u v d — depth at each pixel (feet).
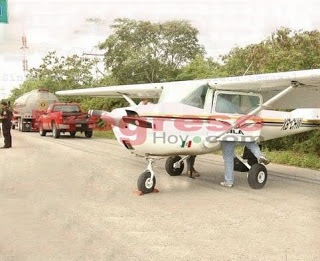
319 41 45.78
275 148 47.09
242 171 30.83
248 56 51.88
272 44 48.91
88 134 71.77
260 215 19.65
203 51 76.79
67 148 51.65
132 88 33.01
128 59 75.46
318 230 17.21
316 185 27.71
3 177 30.09
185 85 27.22
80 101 99.71
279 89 27.32
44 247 15.01
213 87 26.50
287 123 31.19
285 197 23.76
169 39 75.92
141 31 75.66
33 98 90.17
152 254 14.33
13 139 67.10
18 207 20.99
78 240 15.79
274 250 14.79
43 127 75.46
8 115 51.19
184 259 13.87
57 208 20.89
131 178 30.07
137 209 20.80
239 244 15.43
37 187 26.43
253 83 24.84
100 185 27.22
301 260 13.82
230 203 22.18
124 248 14.93
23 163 37.68
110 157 42.57
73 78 115.55
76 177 30.35
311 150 42.27
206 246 15.17
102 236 16.31
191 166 30.50
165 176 31.12
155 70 76.33
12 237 16.14
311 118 33.42
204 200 22.93
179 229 17.31
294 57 44.91
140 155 24.97
